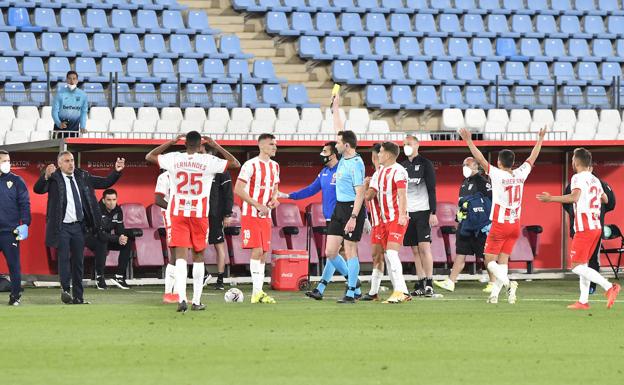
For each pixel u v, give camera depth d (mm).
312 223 73750
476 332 41062
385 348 36375
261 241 54125
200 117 93375
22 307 51562
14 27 102750
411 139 60562
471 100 109188
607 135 100625
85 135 78500
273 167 54219
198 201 48750
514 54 117312
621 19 123312
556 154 79375
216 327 42375
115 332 40656
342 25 113938
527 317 46844
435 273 75938
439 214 76125
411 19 117375
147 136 83250
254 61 105938
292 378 30234
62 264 54344
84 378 30203
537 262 79062
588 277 51781
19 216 53750
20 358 34000
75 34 104312
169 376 30547
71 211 54406
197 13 110375
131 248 69000
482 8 120562
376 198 55750
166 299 54688
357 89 108625
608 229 72500
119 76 101375
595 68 117375
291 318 45906
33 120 88750
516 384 29531
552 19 121375
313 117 96312
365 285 71125
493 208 54562
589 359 34094
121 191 71688
